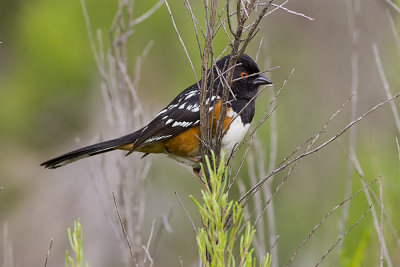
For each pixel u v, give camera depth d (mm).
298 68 14656
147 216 13180
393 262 7195
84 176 15078
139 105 7668
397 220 7496
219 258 4734
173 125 7570
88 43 14398
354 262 7195
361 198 9852
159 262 12828
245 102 7590
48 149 15359
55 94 14945
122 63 7723
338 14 14852
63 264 14656
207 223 4793
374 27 13664
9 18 15070
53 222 14875
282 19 14961
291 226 12609
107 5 13820
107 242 13727
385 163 10609
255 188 5422
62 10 14453
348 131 13102
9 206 15156
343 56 14586
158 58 13758
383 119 13125
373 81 13828
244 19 5258
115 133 7742
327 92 14398
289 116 14109
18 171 15359
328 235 10594
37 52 14695
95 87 14727
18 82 15031
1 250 14180
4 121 15180
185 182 13539
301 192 12992
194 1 13516
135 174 7793
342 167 12523
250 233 5270
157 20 13625
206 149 5902
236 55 5371
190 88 7934
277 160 13227
